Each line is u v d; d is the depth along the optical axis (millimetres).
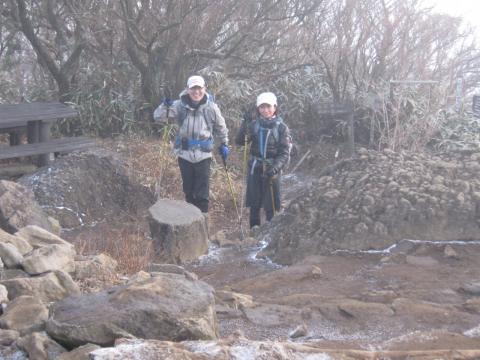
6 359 3508
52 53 13734
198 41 11812
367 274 5316
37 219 6457
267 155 7703
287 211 7105
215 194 9953
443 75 13172
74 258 5461
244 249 6867
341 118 13109
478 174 6570
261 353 3076
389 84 12586
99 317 3551
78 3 11859
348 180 6828
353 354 3207
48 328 3627
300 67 13102
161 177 9328
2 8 12320
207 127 7812
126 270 5809
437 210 6023
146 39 11625
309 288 5086
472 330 3963
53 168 8508
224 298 4641
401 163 6891
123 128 12359
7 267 4820
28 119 9266
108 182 8594
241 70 13289
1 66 14344
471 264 5391
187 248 6613
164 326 3502
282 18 11719
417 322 4145
